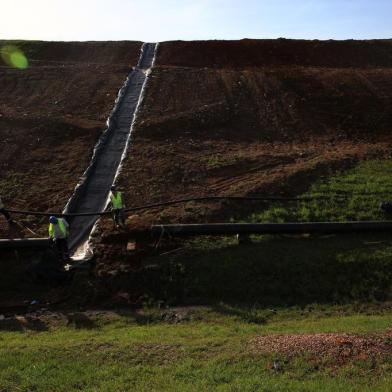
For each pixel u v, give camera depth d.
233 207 20.02
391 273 16.36
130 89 35.75
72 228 19.27
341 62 45.03
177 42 49.78
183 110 31.83
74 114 31.23
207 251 17.38
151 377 10.27
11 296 15.85
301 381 9.84
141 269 16.47
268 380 9.86
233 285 15.96
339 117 31.53
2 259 17.27
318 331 12.80
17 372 10.63
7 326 14.22
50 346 12.05
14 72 38.84
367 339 11.52
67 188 22.14
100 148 26.23
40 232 18.72
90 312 15.11
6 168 24.06
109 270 16.58
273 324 14.02
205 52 47.03
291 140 28.53
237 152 26.17
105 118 30.55
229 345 11.84
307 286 15.90
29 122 29.02
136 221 18.98
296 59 45.34
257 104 33.34
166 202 20.36
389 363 10.48
